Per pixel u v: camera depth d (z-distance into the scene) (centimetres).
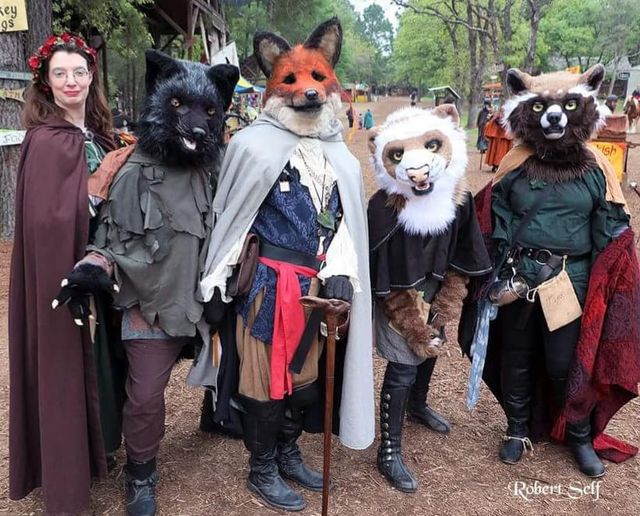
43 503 268
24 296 237
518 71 286
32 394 247
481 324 301
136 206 230
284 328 245
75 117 241
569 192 278
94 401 245
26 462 251
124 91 1741
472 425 350
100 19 901
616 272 284
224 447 323
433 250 268
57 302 214
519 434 316
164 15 1237
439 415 347
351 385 262
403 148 256
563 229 280
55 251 223
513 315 298
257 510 274
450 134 262
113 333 260
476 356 301
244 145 241
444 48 4403
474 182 1264
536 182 281
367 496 285
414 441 331
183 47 1384
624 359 287
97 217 235
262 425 264
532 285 285
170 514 270
